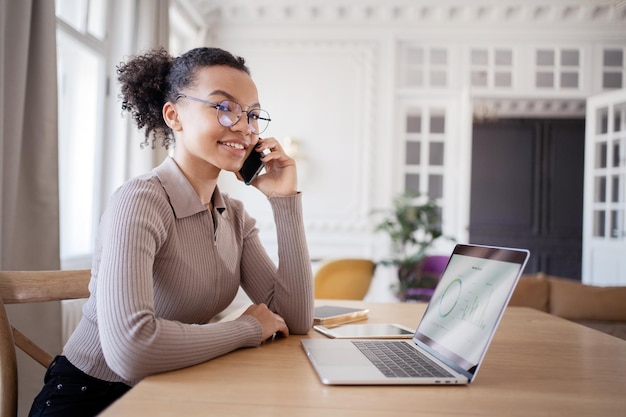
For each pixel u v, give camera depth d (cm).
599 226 524
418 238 530
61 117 334
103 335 87
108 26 349
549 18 520
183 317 114
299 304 125
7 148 212
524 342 120
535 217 805
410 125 612
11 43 215
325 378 81
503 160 810
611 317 250
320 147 541
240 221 134
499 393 79
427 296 466
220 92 111
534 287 256
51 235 236
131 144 363
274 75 546
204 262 115
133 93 125
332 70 542
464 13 522
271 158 129
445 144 540
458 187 534
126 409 68
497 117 799
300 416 66
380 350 102
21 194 229
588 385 85
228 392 76
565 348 113
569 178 802
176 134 118
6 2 214
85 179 339
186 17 492
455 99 536
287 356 100
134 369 84
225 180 543
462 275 105
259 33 546
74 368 108
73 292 127
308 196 541
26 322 223
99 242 111
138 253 94
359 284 301
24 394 221
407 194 491
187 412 67
